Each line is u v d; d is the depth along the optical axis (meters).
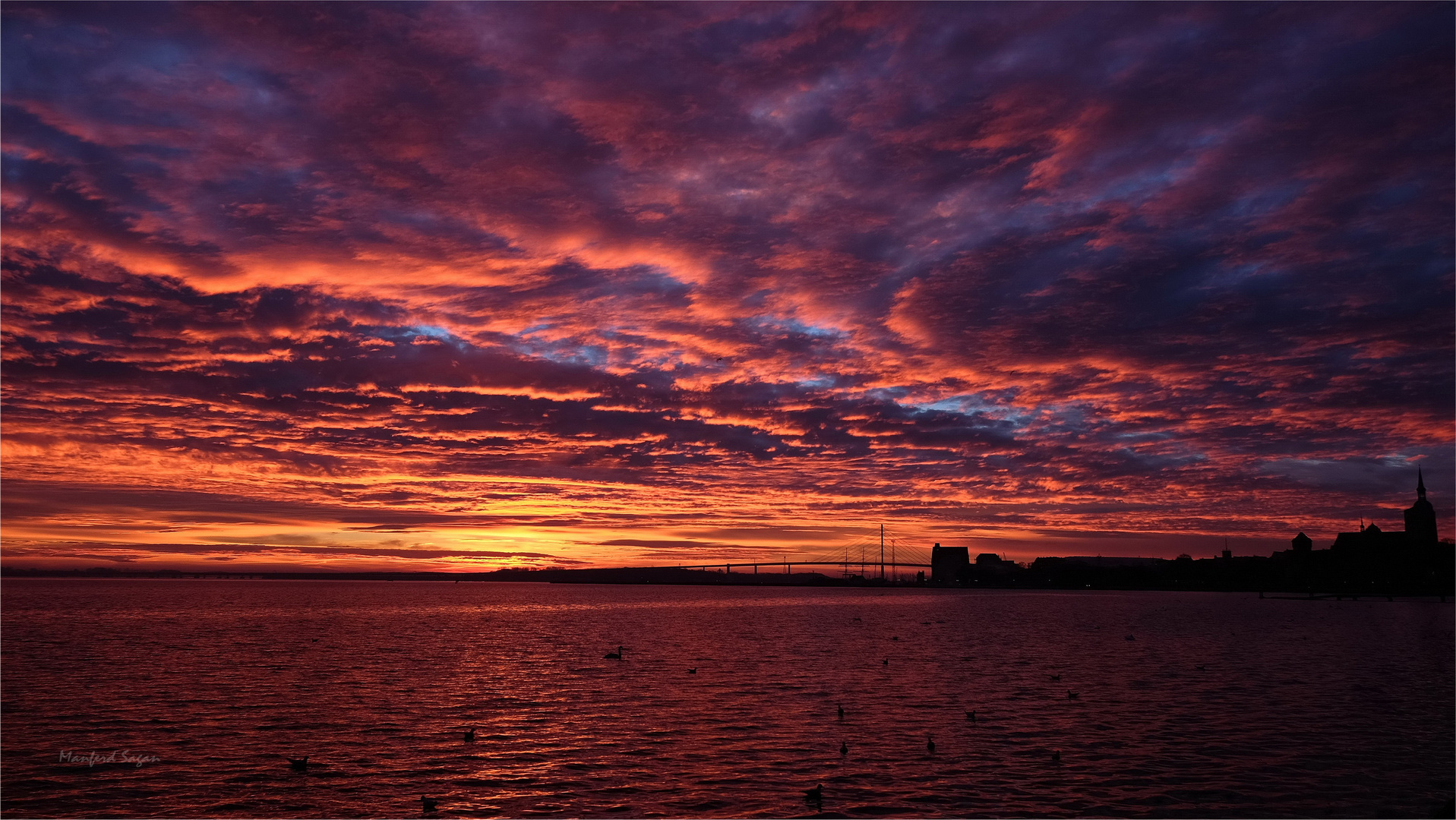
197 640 107.12
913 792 36.50
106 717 51.88
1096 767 40.03
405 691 62.34
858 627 144.88
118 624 141.00
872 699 58.56
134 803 35.44
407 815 34.12
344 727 48.97
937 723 49.62
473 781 38.12
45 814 34.12
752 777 38.56
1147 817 33.59
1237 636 118.69
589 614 199.38
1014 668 76.88
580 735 46.72
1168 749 43.06
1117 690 62.25
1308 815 33.72
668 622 163.50
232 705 56.16
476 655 89.56
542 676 71.44
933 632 130.75
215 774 39.31
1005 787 37.22
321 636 117.38
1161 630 132.38
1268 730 47.41
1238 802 35.19
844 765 40.56
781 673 72.94
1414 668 76.56
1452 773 39.00
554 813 34.22
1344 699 58.25
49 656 85.94
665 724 49.44
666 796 36.22
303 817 33.81
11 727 48.72
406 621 159.25
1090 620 169.50
